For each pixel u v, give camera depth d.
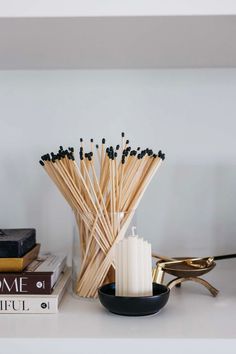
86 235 0.81
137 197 0.81
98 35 0.78
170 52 0.88
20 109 1.00
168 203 1.00
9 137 1.00
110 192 0.79
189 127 1.00
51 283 0.75
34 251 0.87
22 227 1.00
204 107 1.00
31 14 0.69
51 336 0.63
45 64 0.97
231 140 1.00
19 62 0.95
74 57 0.92
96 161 0.98
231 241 1.00
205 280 0.89
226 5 0.69
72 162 0.78
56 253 0.99
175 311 0.74
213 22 0.72
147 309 0.69
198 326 0.67
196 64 0.98
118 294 0.74
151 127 1.00
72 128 1.00
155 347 0.62
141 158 0.78
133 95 1.00
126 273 0.74
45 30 0.75
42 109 1.00
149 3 0.69
